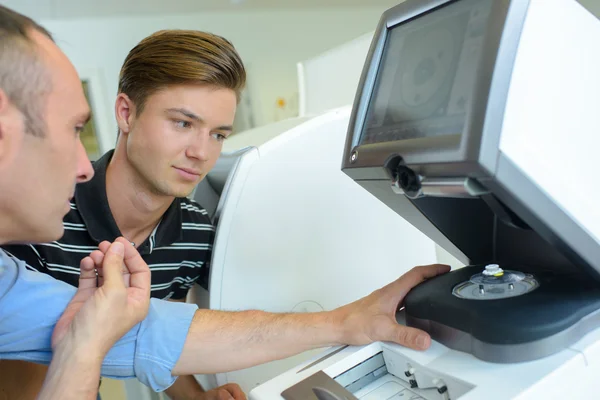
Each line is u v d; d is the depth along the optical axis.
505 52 0.45
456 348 0.59
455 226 0.69
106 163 1.02
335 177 1.03
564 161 0.49
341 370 0.63
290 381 0.61
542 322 0.52
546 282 0.61
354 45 1.21
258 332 0.72
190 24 3.25
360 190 1.05
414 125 0.54
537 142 0.47
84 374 0.57
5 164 0.50
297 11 3.53
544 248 0.64
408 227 1.10
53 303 0.68
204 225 1.08
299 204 1.00
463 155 0.45
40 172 0.52
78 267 0.98
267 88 3.47
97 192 0.97
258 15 3.43
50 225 0.56
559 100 0.48
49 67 0.51
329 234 1.04
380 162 0.56
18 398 0.82
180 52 0.85
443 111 0.50
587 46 0.51
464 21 0.52
